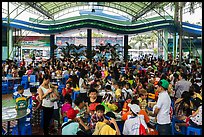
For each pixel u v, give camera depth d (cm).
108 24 2589
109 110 624
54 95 701
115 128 500
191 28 2194
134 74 1364
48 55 3164
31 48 3158
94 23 2588
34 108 748
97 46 2930
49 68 1500
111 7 2644
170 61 1975
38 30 2564
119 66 1889
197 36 2430
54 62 1959
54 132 726
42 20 2603
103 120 522
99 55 2898
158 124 534
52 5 2442
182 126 636
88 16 2600
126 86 824
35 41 3147
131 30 2595
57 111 744
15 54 2598
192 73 1292
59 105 800
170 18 2419
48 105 692
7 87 1321
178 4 2003
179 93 866
